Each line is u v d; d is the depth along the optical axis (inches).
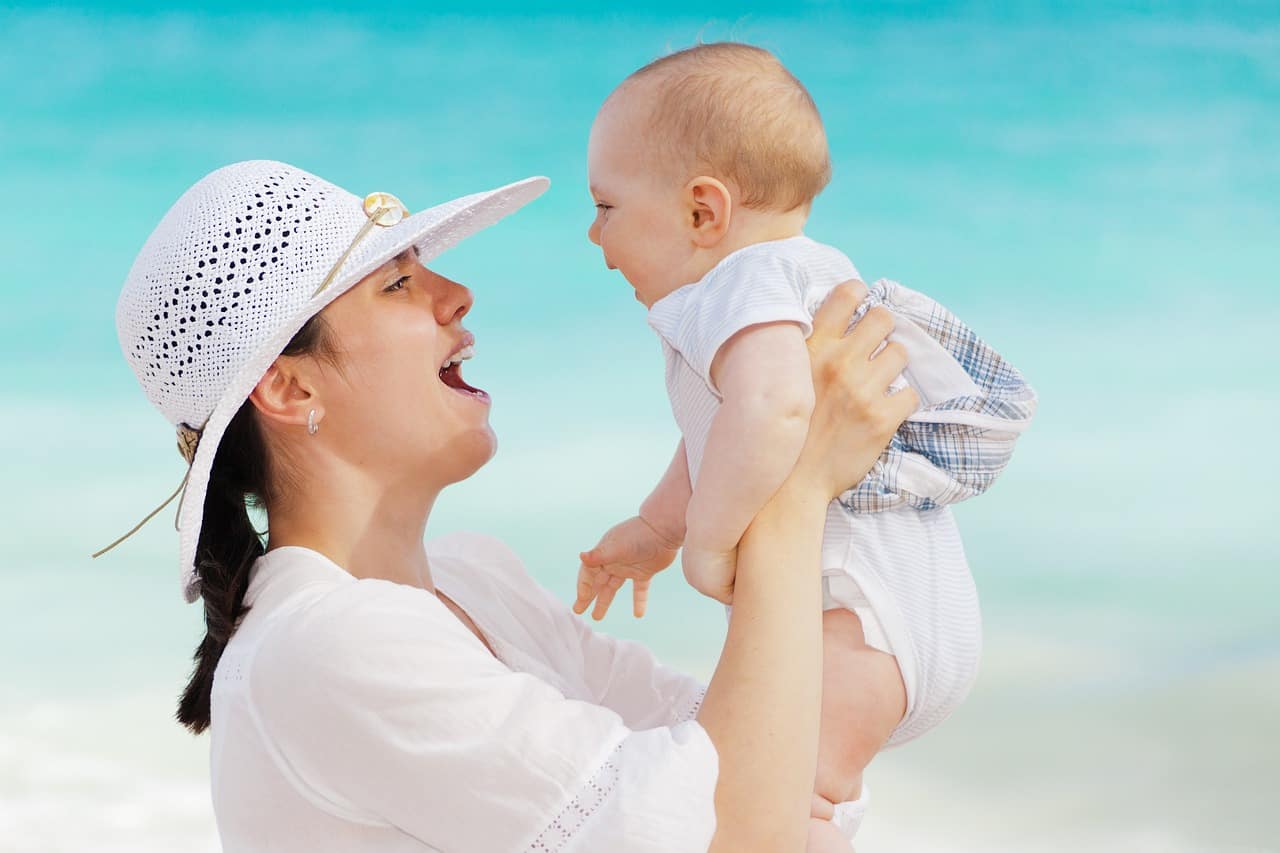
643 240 141.7
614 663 156.3
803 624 117.0
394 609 115.3
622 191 142.3
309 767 113.2
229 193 129.6
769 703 113.2
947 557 135.6
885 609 129.9
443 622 117.6
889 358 126.5
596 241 148.8
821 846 123.6
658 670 157.2
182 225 129.4
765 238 138.2
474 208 138.0
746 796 110.7
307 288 127.6
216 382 127.8
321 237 129.4
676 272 141.2
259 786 116.1
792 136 136.1
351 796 113.0
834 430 123.7
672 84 138.8
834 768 128.6
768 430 116.4
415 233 127.3
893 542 132.1
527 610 153.4
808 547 120.3
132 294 130.5
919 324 137.3
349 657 111.7
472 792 109.2
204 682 131.2
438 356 134.5
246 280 127.3
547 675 140.3
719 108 135.6
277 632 117.0
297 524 133.0
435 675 112.0
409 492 135.4
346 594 116.1
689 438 135.6
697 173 137.4
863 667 129.9
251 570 131.0
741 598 118.0
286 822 115.6
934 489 133.0
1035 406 135.0
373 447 131.7
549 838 108.0
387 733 110.6
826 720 128.9
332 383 129.2
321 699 111.6
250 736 116.3
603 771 109.3
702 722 113.9
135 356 131.9
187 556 126.3
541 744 109.7
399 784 110.7
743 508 117.7
